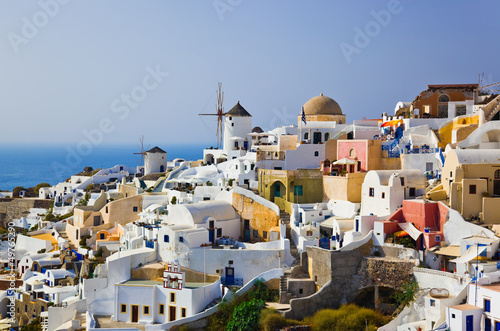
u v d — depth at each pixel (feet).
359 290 205.77
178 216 254.47
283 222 257.34
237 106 403.13
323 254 207.92
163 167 432.66
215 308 214.28
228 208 263.90
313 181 274.16
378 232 210.59
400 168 266.77
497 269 177.88
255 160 315.99
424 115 296.51
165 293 221.46
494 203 203.51
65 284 266.57
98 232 304.09
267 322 195.31
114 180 446.19
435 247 200.64
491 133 248.93
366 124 320.09
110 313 234.17
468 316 163.94
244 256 232.12
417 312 187.01
